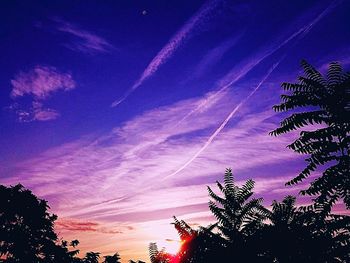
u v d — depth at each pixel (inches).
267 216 319.9
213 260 281.3
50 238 882.8
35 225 855.7
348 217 281.6
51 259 859.4
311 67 307.3
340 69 301.1
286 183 298.7
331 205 285.7
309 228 284.5
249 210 330.0
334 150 286.4
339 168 281.6
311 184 292.5
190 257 291.0
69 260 876.6
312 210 289.4
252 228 302.2
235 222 327.0
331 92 295.7
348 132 285.6
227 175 346.6
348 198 284.5
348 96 289.1
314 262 275.4
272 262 277.3
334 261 274.8
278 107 311.6
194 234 296.4
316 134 288.5
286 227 287.4
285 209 311.6
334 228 279.4
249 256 276.7
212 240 290.5
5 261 809.5
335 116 289.6
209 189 342.6
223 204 335.0
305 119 295.3
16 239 821.2
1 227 821.9
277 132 303.9
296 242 277.9
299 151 300.2
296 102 302.5
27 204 855.1
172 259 296.7
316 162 293.4
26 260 828.6
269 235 284.0
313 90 301.3
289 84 317.1
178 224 305.3
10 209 832.3
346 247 276.1
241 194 337.7
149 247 308.0
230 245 284.4
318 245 275.6
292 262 275.9
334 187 281.4
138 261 350.9
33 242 850.1
